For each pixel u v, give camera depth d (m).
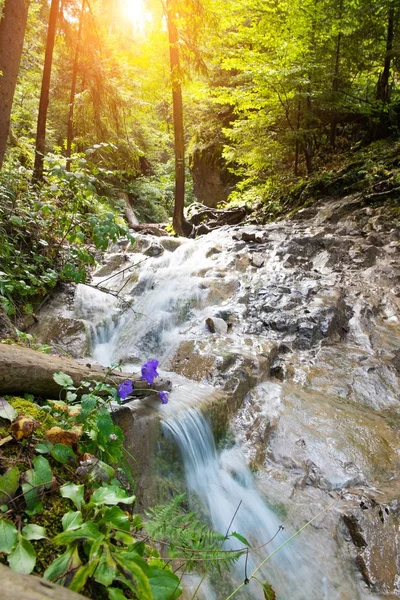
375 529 2.28
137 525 1.41
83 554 1.24
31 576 0.91
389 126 10.48
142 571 1.14
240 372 3.40
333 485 2.60
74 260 4.98
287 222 8.32
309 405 3.26
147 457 2.28
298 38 9.70
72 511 1.36
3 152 4.23
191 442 2.58
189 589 1.77
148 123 16.02
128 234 3.78
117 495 1.40
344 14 9.45
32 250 4.59
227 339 4.05
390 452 2.86
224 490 2.51
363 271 5.67
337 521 2.34
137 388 2.66
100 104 8.00
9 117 4.20
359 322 4.46
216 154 14.95
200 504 2.34
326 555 2.20
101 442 1.76
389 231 6.76
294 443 2.91
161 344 4.26
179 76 9.55
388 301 4.84
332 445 2.88
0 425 1.66
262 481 2.64
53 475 1.55
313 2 9.34
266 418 3.09
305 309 4.50
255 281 5.24
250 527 2.31
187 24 9.20
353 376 3.67
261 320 4.44
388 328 4.42
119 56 8.91
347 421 3.10
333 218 7.94
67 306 4.61
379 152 9.59
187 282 5.24
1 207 4.25
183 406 2.73
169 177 20.92
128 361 3.99
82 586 1.09
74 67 7.85
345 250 6.19
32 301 4.40
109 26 8.55
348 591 2.05
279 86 9.67
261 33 10.18
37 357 2.23
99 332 4.40
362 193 8.34
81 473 1.59
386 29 10.29
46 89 6.72
